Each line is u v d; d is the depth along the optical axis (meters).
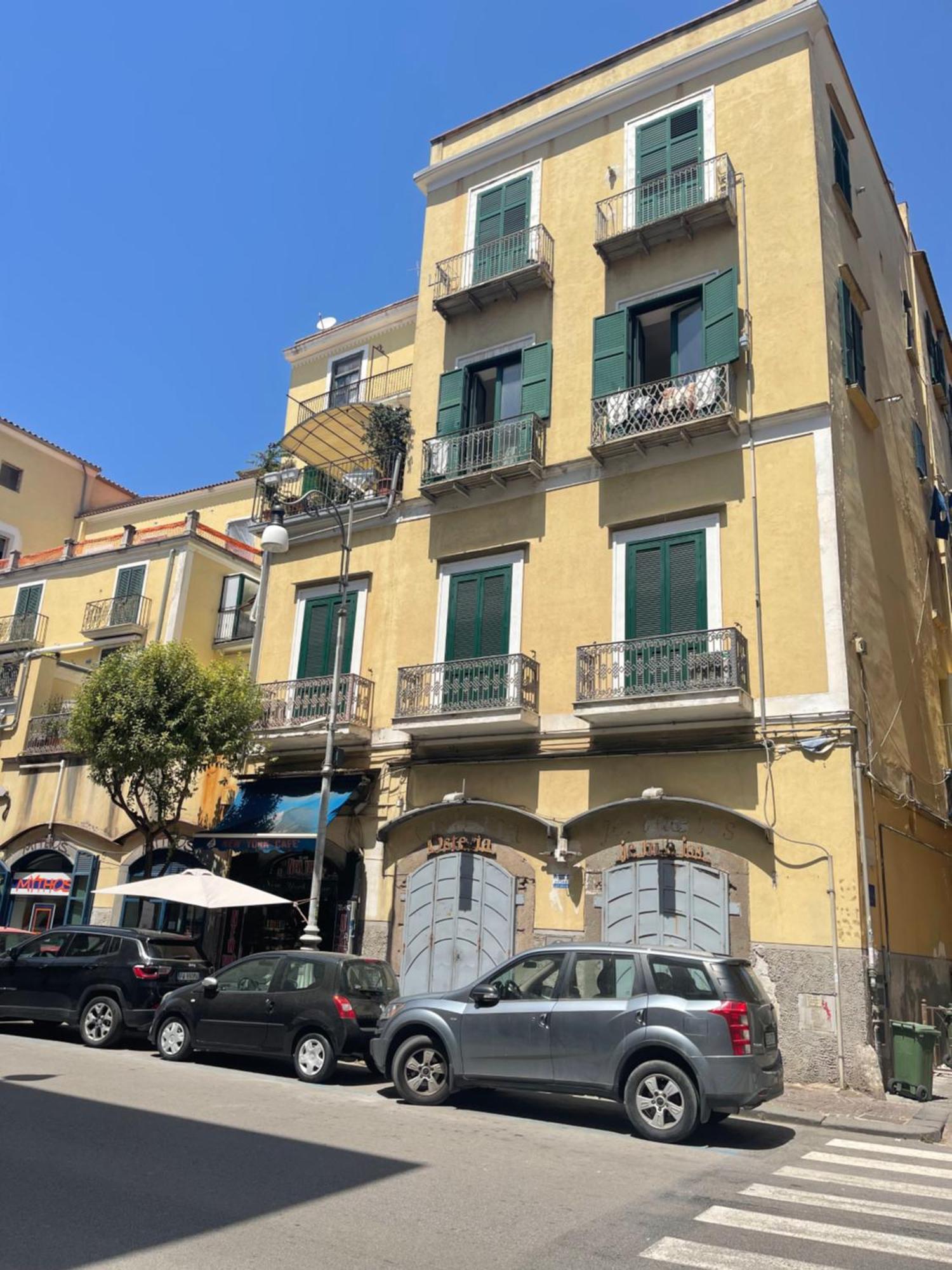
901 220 22.38
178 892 14.80
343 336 24.30
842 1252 5.43
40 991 14.02
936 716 18.27
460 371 18.28
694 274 16.02
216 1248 5.02
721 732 13.66
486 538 17.02
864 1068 11.47
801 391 14.41
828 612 13.29
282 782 18.23
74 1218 5.40
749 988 9.02
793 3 16.33
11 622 27.84
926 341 23.09
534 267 17.42
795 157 15.55
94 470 36.25
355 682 17.42
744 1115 10.14
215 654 24.88
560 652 15.53
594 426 16.00
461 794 15.54
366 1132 8.22
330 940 16.86
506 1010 9.59
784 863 12.69
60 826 22.30
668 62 17.34
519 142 19.16
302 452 21.67
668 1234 5.66
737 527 14.38
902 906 13.92
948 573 21.09
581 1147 8.09
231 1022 11.95
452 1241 5.36
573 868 14.33
